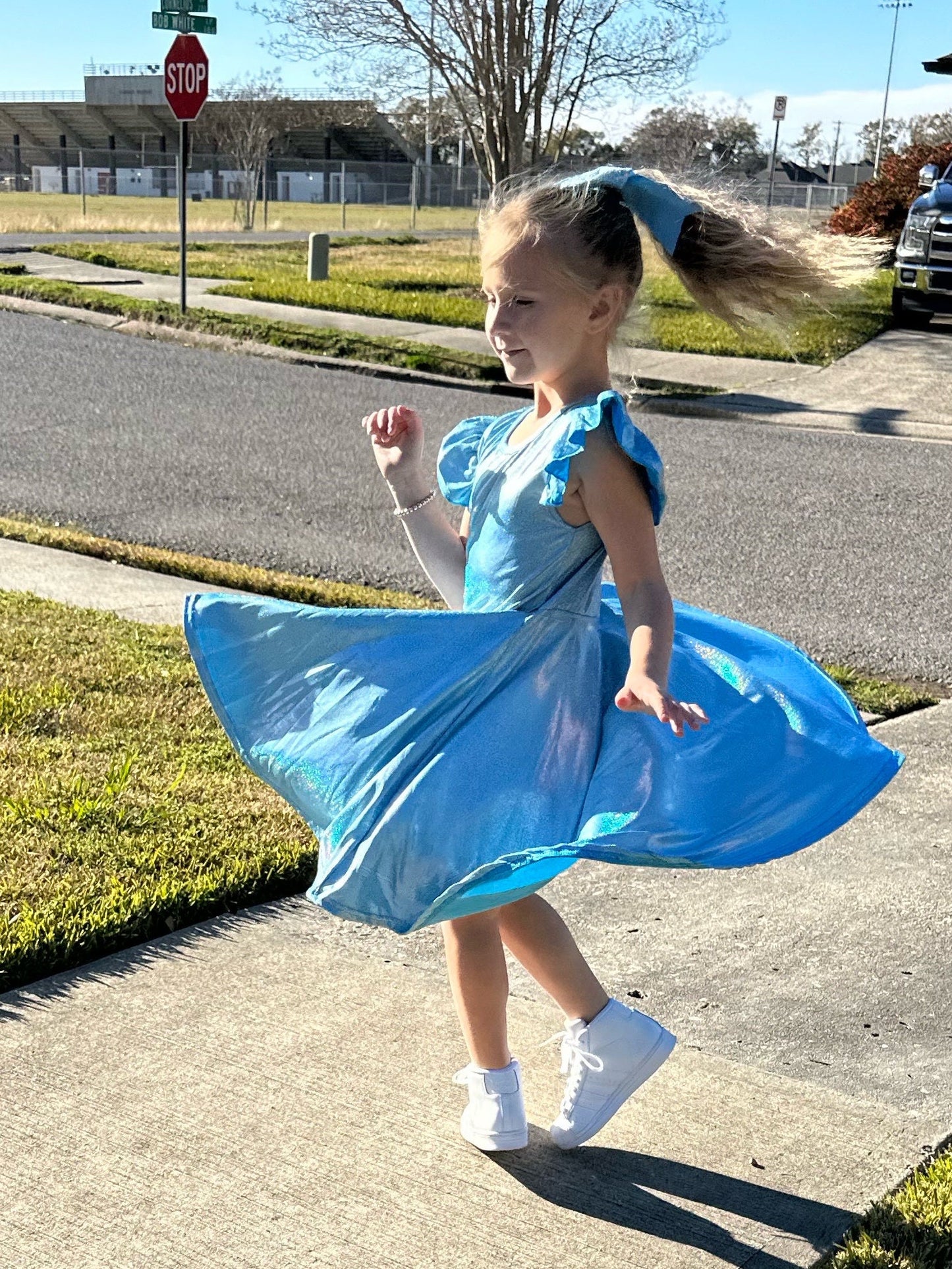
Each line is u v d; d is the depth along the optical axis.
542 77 18.25
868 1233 2.26
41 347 13.08
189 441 9.60
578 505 2.26
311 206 52.28
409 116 20.38
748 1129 2.57
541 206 2.27
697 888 3.68
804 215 2.57
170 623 5.61
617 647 2.37
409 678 2.28
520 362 2.32
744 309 2.47
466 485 2.51
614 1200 2.34
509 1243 2.22
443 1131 2.51
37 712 4.40
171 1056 2.70
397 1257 2.18
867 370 14.40
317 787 2.29
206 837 3.59
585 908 3.54
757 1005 3.07
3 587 6.04
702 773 2.23
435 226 39.41
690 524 8.04
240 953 3.14
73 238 25.75
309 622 2.30
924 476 9.74
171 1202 2.28
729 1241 2.24
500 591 2.35
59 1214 2.24
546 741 2.25
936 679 5.58
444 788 2.20
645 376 13.41
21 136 85.50
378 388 12.41
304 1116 2.53
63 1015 2.84
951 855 3.95
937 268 16.81
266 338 14.06
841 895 3.67
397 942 3.24
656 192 2.33
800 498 8.88
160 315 14.75
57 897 3.21
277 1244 2.19
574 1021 2.46
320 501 8.12
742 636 2.57
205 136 58.81
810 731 2.33
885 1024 3.01
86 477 8.41
